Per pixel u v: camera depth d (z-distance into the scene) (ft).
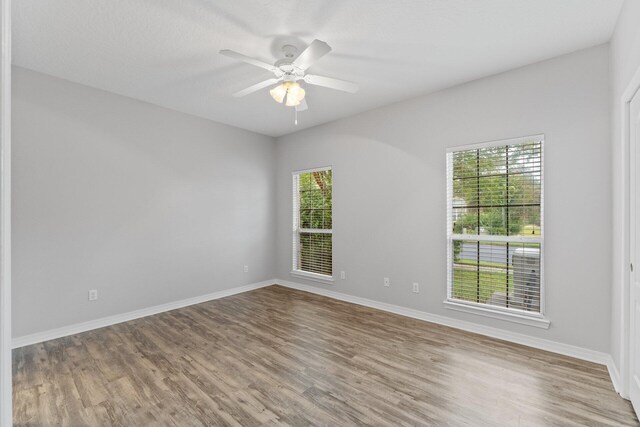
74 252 10.63
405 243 12.30
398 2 6.78
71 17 7.18
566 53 8.82
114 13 7.07
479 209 10.59
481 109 10.36
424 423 6.19
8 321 2.06
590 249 8.52
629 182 6.79
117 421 6.27
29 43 8.25
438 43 8.34
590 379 7.64
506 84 9.86
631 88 6.31
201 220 14.23
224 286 15.11
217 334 10.50
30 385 7.49
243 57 7.54
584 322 8.64
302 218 16.55
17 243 9.56
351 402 6.84
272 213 17.35
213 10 7.02
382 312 12.71
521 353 9.03
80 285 10.75
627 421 6.19
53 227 10.21
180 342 9.86
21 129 9.62
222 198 15.06
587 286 8.58
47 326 10.07
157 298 12.72
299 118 14.43
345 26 7.63
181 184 13.53
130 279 11.97
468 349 9.30
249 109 13.24
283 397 7.03
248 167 16.20
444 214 11.24
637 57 5.85
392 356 8.90
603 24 7.50
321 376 7.87
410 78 10.37
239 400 6.92
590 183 8.50
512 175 9.90
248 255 16.17
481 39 8.16
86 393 7.17
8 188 2.07
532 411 6.52
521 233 9.75
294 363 8.52
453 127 10.98
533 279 9.59
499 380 7.65
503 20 7.38
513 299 9.95
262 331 10.74
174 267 13.28
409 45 8.44
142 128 12.31
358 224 13.83
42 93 9.98
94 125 11.07
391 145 12.66
